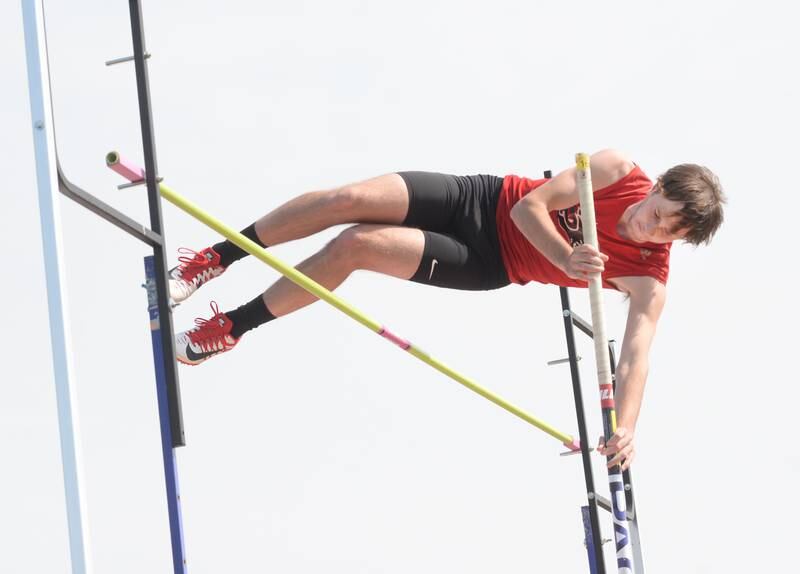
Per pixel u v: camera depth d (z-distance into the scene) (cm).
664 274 1319
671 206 1209
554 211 1284
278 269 1123
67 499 830
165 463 1014
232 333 1273
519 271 1334
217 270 1255
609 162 1266
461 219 1314
